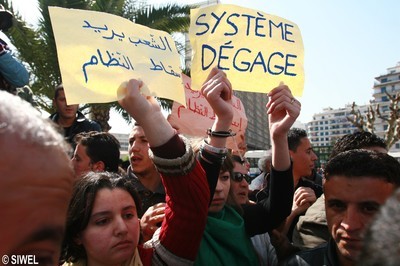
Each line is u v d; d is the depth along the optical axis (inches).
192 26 77.2
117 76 61.0
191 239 57.3
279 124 75.5
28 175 18.2
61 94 148.3
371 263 20.0
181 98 67.8
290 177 77.9
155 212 73.0
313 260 63.6
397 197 21.3
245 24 79.3
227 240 70.3
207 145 69.4
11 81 86.3
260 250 78.3
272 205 77.3
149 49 66.4
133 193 62.7
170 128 55.7
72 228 58.1
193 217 56.7
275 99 75.5
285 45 81.4
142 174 100.7
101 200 57.6
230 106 69.7
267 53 79.5
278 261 80.6
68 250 59.5
